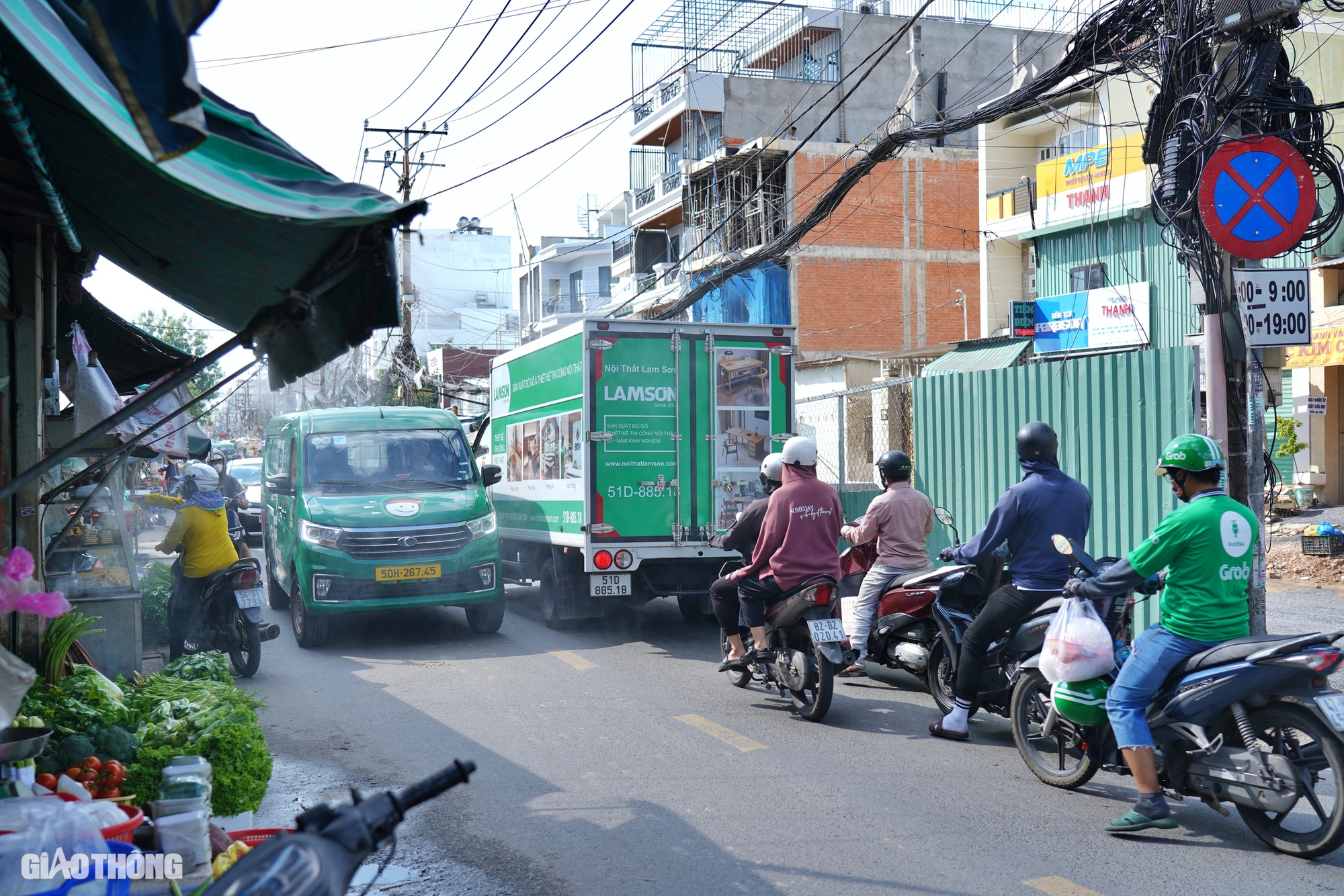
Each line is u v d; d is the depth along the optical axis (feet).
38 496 18.52
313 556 33.73
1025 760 19.48
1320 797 18.17
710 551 35.01
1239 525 15.87
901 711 24.86
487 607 35.94
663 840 16.28
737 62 132.36
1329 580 43.75
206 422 58.29
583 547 34.14
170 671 21.81
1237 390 24.07
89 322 26.61
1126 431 32.32
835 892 14.24
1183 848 15.75
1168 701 15.96
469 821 17.33
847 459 84.94
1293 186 22.74
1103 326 77.97
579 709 25.11
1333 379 69.05
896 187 119.44
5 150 13.07
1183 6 24.75
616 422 34.30
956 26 129.59
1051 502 20.26
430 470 37.83
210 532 29.09
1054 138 89.56
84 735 15.64
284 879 5.80
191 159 9.33
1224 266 24.03
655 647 33.76
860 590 26.48
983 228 90.74
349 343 11.88
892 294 118.93
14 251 18.06
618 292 149.48
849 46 127.95
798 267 116.16
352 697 26.78
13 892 9.23
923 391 42.16
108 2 7.23
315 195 9.80
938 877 14.69
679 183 125.80
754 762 20.51
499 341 220.23
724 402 35.40
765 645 24.64
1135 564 16.34
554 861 15.52
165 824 12.46
